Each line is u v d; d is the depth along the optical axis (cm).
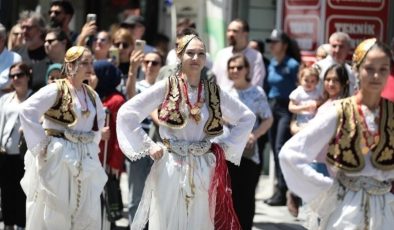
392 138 700
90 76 1034
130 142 870
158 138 1116
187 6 1914
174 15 1970
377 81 690
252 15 1817
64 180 1013
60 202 1012
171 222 860
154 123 1121
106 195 1126
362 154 697
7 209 1230
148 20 2228
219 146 885
